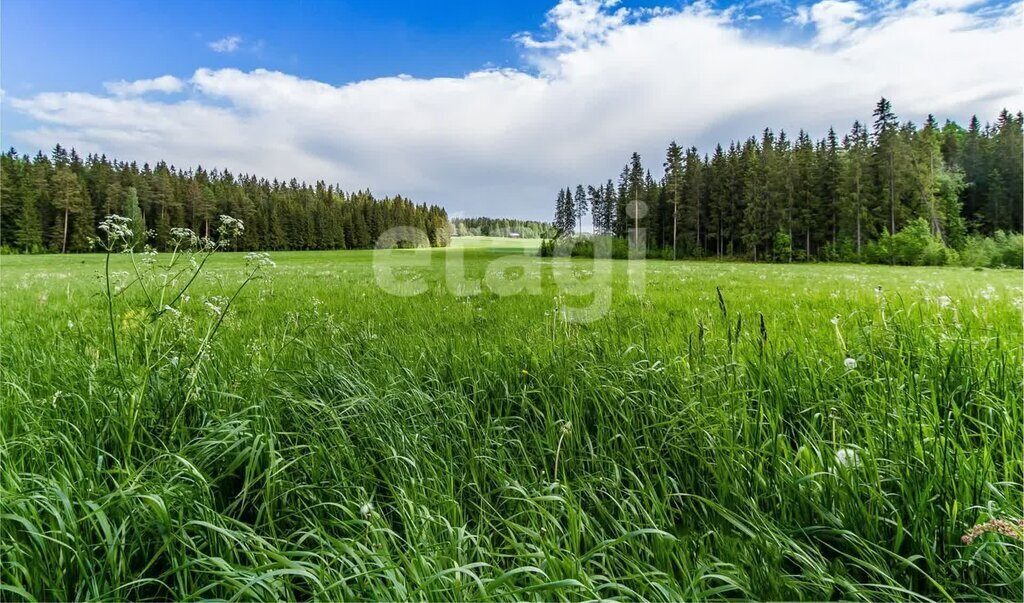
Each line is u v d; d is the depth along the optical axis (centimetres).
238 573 144
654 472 220
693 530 181
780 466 196
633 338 432
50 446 227
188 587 160
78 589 149
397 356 372
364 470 220
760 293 857
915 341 318
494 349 385
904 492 177
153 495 170
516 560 169
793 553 152
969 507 160
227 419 241
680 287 1003
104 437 238
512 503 201
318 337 440
